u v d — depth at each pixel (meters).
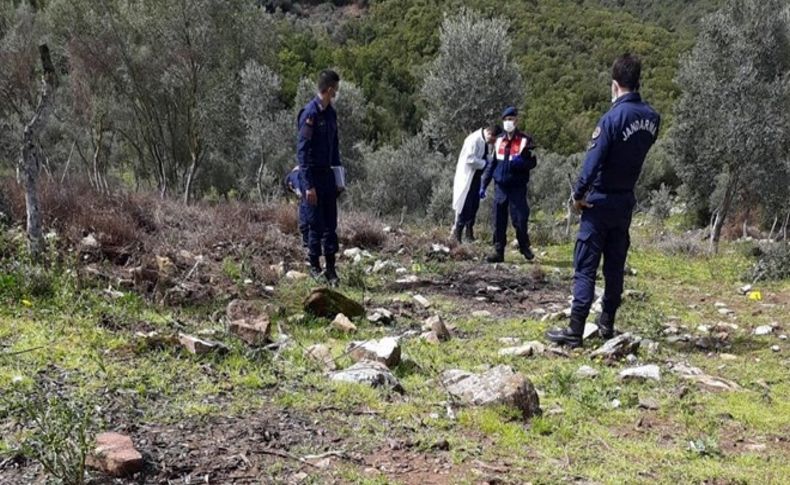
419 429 3.19
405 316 5.69
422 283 7.09
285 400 3.34
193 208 9.16
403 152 22.53
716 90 13.26
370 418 3.25
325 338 4.72
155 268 5.84
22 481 2.42
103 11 18.72
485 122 19.19
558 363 4.64
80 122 19.11
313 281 6.29
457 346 4.93
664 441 3.38
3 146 17.05
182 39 18.06
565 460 3.03
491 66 19.25
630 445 3.27
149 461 2.64
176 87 18.81
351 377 3.69
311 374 3.76
